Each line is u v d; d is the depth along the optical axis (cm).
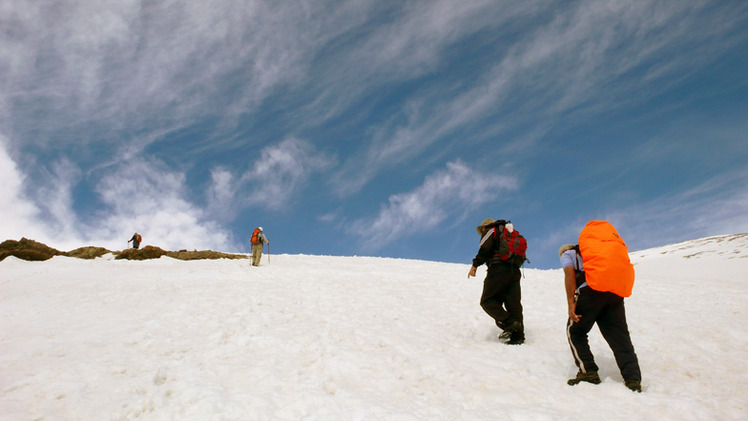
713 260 3619
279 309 851
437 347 618
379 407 400
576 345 477
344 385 467
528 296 1067
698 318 767
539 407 401
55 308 857
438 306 941
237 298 945
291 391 444
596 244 464
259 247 1900
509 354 575
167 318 750
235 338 629
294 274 1468
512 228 643
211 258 2212
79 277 1382
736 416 369
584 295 470
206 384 456
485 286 649
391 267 1884
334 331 684
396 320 790
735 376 470
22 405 396
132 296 996
